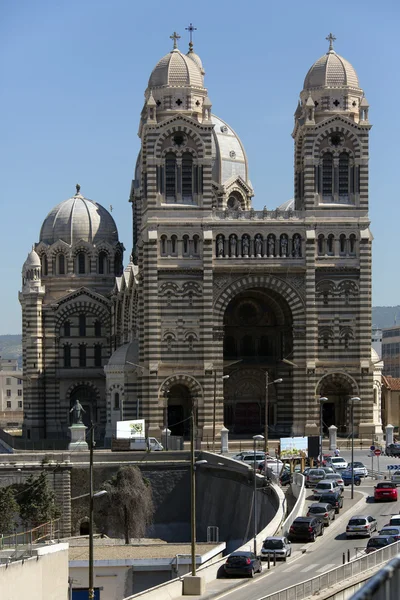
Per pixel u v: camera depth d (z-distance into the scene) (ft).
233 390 561.84
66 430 640.99
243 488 412.57
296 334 529.04
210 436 522.47
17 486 448.24
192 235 525.75
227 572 272.72
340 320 530.27
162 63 537.24
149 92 535.19
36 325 641.40
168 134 528.63
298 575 265.54
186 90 531.91
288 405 550.36
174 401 536.01
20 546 281.54
